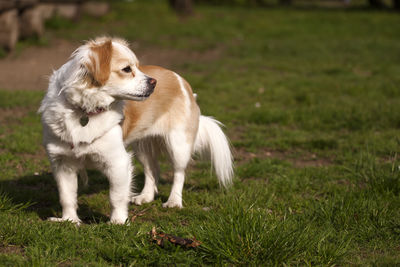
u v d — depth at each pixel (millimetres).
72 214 4141
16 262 3186
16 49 13500
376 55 15289
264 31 20172
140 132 4578
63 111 3736
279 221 3934
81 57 3656
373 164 5566
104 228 3842
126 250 3451
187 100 4871
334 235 3850
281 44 17188
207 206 4820
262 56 15031
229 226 3576
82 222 4234
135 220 4348
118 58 3771
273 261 3367
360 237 3879
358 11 30438
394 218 4129
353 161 6109
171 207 4719
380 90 10258
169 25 20297
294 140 7113
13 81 10500
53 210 4441
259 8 32625
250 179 5699
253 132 7586
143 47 15539
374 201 4422
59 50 13992
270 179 5578
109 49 3639
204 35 18375
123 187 4074
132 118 4410
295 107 9180
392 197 4605
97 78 3592
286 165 6141
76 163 4031
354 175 5473
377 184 4816
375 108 8531
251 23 22391
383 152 6410
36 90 9688
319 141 7004
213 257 3391
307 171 5738
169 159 4949
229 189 5191
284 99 9656
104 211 4621
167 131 4730
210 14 24984
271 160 6281
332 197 4789
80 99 3717
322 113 8445
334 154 6582
